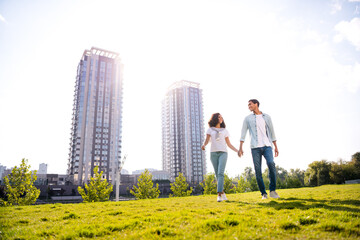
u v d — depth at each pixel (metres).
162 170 161.38
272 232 2.57
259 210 4.00
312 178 67.50
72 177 93.75
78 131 96.62
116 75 110.31
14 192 20.64
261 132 6.30
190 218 3.61
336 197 5.24
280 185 49.38
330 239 2.22
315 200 4.95
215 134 6.42
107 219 4.03
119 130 106.19
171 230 2.90
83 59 106.06
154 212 4.64
